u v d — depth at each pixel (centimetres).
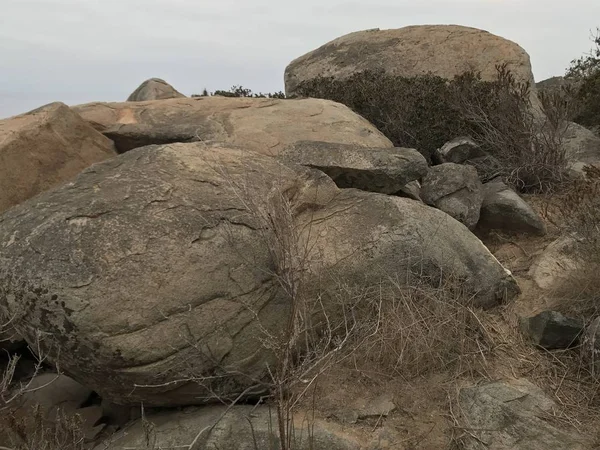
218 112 557
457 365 328
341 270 343
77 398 353
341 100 689
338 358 319
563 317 343
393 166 455
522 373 328
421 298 353
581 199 434
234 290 299
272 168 366
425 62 806
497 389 310
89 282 264
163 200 302
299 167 381
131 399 298
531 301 387
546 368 330
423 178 504
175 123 540
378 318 332
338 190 387
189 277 286
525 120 585
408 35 855
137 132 520
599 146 693
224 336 296
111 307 266
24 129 436
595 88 905
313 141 484
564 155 578
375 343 327
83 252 271
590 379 321
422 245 364
